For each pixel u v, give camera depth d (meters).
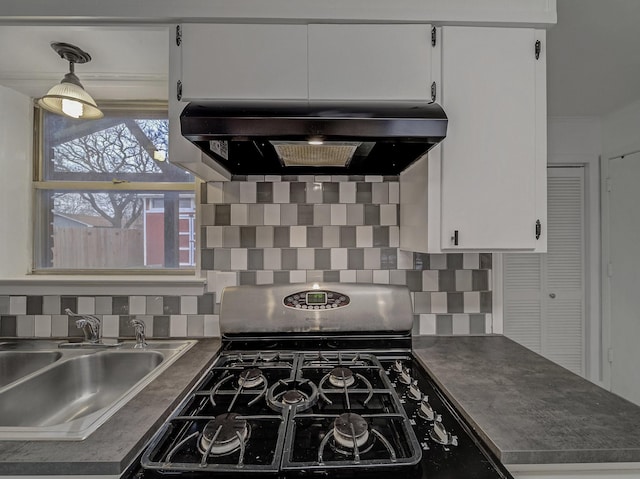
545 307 2.46
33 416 1.04
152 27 1.04
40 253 1.50
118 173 1.52
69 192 1.51
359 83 1.03
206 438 0.67
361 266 1.39
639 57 1.61
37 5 1.00
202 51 1.02
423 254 1.39
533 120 1.06
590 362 2.42
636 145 2.17
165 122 1.53
